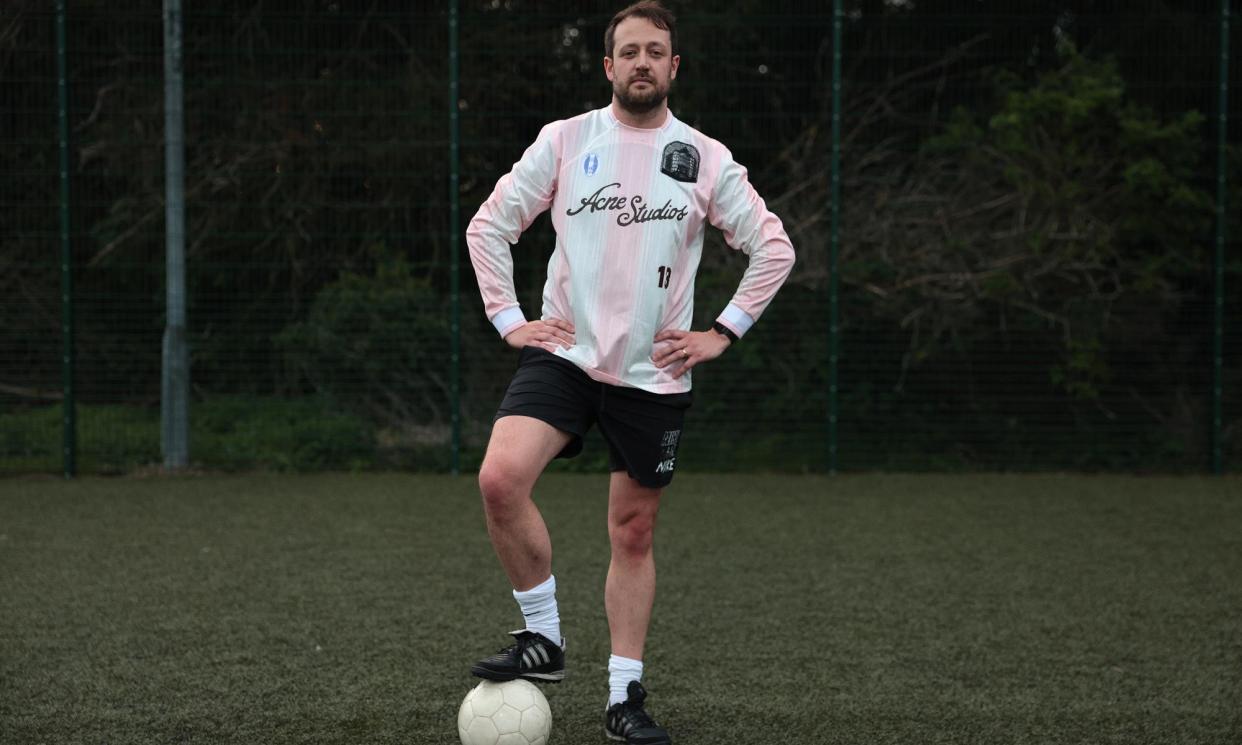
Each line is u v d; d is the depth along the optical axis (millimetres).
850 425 7703
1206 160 7793
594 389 2750
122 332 7617
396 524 5770
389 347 7566
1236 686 3281
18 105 7449
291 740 2805
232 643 3648
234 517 5953
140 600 4211
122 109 7648
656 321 2752
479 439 7582
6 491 6777
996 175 7902
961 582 4590
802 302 7664
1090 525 5859
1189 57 7652
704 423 7668
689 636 3775
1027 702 3131
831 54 7723
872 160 7820
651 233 2715
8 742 2777
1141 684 3295
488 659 2668
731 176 2809
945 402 7742
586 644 3676
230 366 7594
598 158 2723
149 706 3047
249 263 7621
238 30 7523
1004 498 6680
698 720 2975
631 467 2775
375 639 3703
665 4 8055
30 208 7473
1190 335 7637
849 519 6008
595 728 2922
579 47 7711
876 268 7723
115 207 7637
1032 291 7633
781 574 4719
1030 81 7977
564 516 6008
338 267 7617
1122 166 7832
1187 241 7750
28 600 4207
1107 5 8344
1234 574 4754
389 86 7598
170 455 7418
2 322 7441
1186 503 6516
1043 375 7727
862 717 3002
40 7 7355
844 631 3848
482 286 2777
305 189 7605
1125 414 7680
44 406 7484
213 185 7598
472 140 7613
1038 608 4184
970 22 7480
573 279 2730
